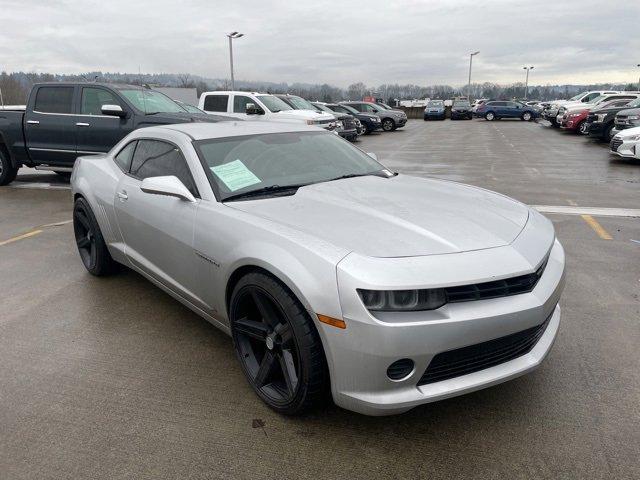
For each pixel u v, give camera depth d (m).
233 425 2.63
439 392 2.29
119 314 3.98
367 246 2.40
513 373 2.45
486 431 2.54
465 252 2.40
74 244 5.85
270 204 3.01
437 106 41.88
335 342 2.28
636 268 4.75
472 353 2.33
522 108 38.09
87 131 8.73
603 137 17.86
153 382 3.04
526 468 2.29
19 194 8.90
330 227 2.61
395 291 2.19
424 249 2.39
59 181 10.28
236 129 3.87
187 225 3.18
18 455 2.44
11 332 3.70
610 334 3.49
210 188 3.18
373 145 18.91
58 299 4.28
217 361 3.28
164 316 3.94
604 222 6.47
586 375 3.01
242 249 2.69
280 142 3.80
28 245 5.83
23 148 9.27
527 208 3.27
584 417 2.63
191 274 3.24
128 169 4.16
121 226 4.08
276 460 2.38
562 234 5.91
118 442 2.52
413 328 2.17
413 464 2.34
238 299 2.79
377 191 3.24
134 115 8.44
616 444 2.43
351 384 2.30
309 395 2.47
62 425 2.66
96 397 2.90
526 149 16.30
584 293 4.18
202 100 15.23
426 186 3.48
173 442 2.51
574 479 2.23
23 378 3.10
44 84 9.13
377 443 2.48
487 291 2.32
